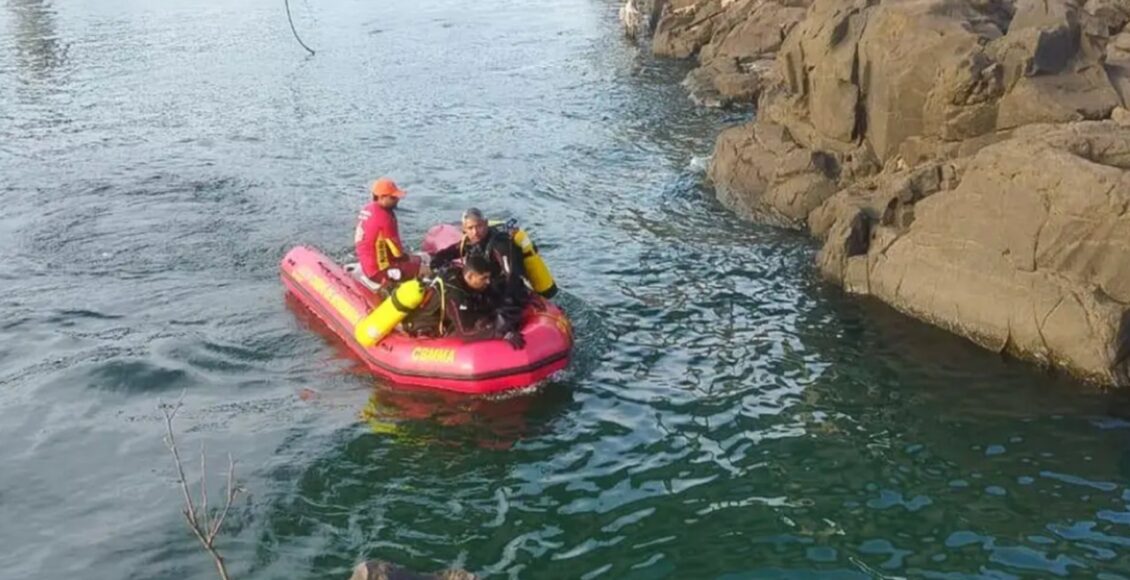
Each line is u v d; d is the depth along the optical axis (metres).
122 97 25.31
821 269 13.19
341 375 11.03
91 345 11.78
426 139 20.91
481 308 10.72
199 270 14.03
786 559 7.98
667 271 13.53
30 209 16.70
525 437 9.80
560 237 14.93
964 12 14.55
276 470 9.32
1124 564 7.78
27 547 8.29
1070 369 10.52
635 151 19.75
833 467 9.20
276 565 8.05
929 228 12.02
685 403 10.33
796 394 10.45
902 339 11.46
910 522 8.40
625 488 8.99
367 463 9.45
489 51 30.70
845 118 15.39
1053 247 10.79
